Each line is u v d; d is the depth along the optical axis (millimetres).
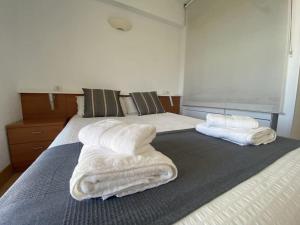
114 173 481
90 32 2264
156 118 1949
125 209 425
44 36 2016
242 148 915
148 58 2799
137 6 2441
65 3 2082
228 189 517
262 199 472
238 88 2184
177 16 2926
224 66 2363
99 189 465
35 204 437
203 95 2750
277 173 617
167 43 2994
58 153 800
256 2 1932
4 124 1636
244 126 1061
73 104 2229
